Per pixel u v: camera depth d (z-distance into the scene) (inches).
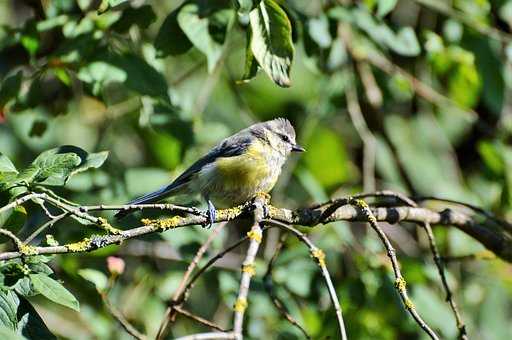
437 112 561.3
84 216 263.1
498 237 385.4
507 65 485.7
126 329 350.9
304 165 526.6
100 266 386.0
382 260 419.2
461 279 499.5
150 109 410.3
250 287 408.2
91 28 383.9
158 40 361.1
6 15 554.3
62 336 448.8
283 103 577.3
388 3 396.2
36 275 242.7
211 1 355.6
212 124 479.5
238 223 554.9
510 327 506.6
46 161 269.6
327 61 452.1
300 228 440.1
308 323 418.9
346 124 584.1
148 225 280.7
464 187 550.0
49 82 452.8
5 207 249.6
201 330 494.0
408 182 553.3
